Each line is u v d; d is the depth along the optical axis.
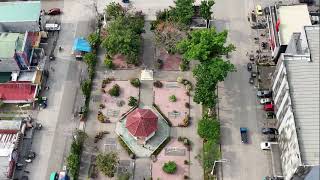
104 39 156.00
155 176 137.88
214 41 143.62
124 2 173.75
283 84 132.75
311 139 121.31
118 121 148.12
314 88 128.50
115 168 139.00
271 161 138.88
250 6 170.75
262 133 143.62
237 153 140.75
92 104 152.12
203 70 142.38
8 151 137.88
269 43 160.88
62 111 151.00
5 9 161.50
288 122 128.00
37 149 144.38
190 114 148.50
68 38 166.88
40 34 163.12
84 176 138.62
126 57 158.50
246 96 151.00
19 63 154.75
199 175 137.38
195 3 171.75
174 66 158.25
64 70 159.62
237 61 158.00
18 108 151.62
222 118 147.25
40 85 154.50
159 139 144.12
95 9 173.25
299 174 122.00
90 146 143.88
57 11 171.88
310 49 133.50
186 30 157.38
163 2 173.50
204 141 142.38
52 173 137.62
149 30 167.00
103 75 157.88
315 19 158.50
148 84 154.75
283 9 156.25
